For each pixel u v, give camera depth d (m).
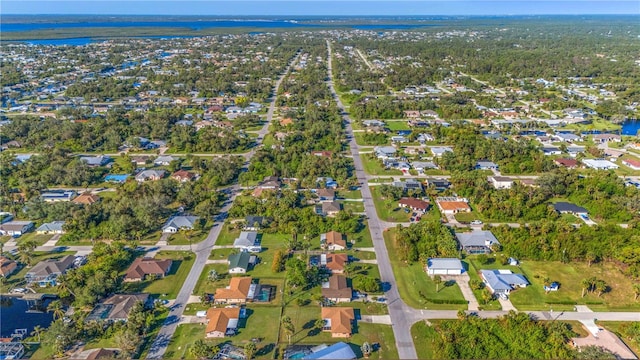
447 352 91.00
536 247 127.94
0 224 143.38
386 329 99.19
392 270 121.69
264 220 143.38
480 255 125.06
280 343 94.81
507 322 97.50
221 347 93.06
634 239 129.75
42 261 123.44
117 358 89.44
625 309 106.38
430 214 154.12
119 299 106.19
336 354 87.75
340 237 134.88
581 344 93.00
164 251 130.25
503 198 158.75
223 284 114.94
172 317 102.62
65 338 93.56
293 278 112.62
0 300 110.19
